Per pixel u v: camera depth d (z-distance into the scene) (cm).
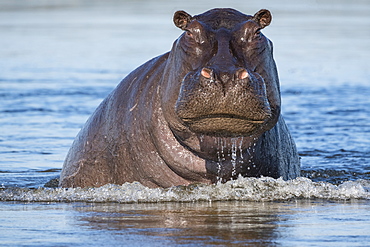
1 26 18475
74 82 8994
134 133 3167
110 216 2656
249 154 3025
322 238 2245
